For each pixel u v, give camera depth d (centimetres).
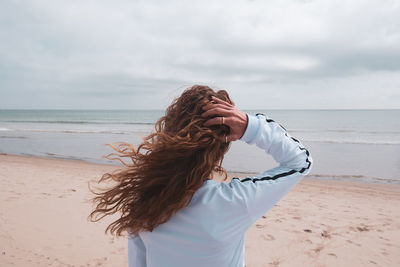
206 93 82
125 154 78
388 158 1370
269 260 349
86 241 379
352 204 610
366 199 658
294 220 489
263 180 76
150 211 74
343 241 405
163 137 73
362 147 1808
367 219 504
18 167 977
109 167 1027
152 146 75
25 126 3756
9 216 452
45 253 342
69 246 363
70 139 2088
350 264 342
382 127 3797
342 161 1291
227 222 72
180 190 72
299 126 4069
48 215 467
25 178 771
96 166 1048
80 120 5731
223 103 79
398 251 375
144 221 76
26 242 366
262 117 85
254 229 445
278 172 79
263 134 78
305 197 670
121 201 80
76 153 1424
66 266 316
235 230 74
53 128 3403
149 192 77
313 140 2262
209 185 75
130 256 93
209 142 73
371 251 375
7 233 388
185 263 75
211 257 73
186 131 74
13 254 334
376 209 572
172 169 74
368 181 893
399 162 1258
